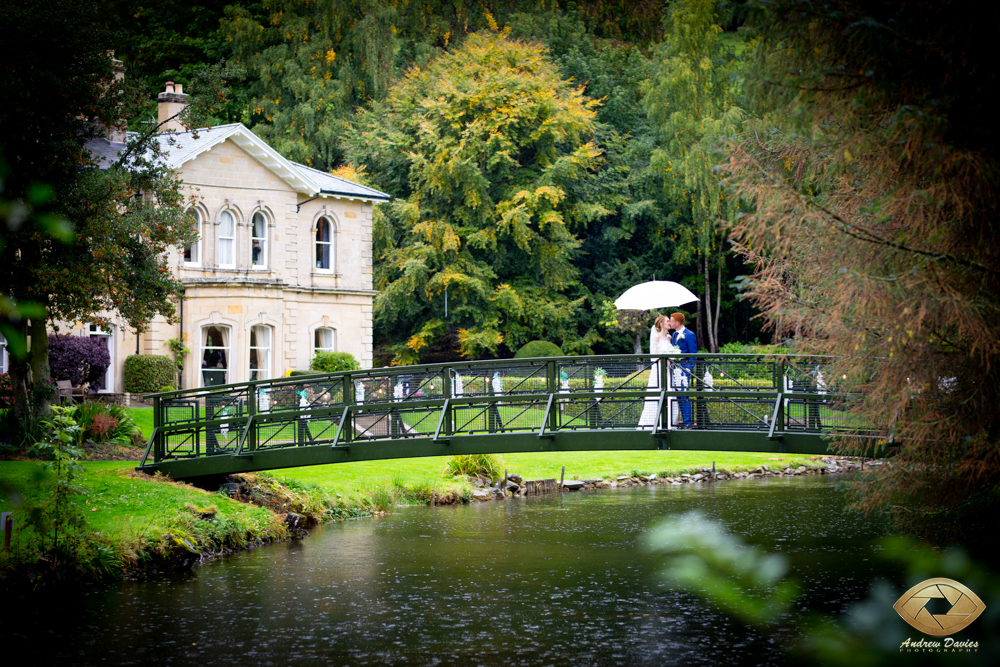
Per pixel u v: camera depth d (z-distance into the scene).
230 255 34.47
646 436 14.73
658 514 19.05
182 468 17.86
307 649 9.93
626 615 11.25
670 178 49.22
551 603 11.85
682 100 46.25
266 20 57.12
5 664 9.34
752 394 14.27
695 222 48.34
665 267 54.59
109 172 20.03
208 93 22.45
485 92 47.84
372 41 54.03
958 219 7.45
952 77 6.56
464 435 15.87
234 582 12.97
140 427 25.14
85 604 11.66
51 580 12.36
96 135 21.27
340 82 54.31
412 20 59.78
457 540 16.25
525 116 48.34
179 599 11.98
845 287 7.53
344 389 17.05
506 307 48.25
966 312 6.91
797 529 16.77
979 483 8.30
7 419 19.77
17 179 18.16
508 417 16.33
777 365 14.05
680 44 46.66
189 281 32.56
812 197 8.10
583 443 15.13
